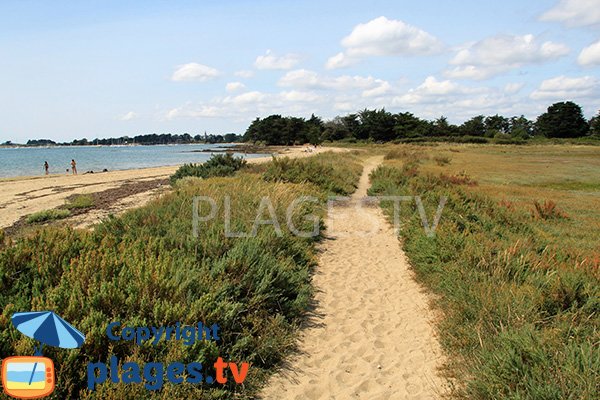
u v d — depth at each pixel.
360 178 28.05
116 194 19.55
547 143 108.19
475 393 3.99
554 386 3.53
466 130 127.81
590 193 24.42
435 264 7.73
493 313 5.34
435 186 17.17
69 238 5.77
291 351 5.12
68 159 84.25
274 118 147.12
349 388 4.42
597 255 7.77
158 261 5.27
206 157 89.31
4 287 4.45
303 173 18.97
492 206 13.96
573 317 5.08
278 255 7.34
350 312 6.38
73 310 4.01
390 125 129.88
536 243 9.70
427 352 5.18
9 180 28.69
